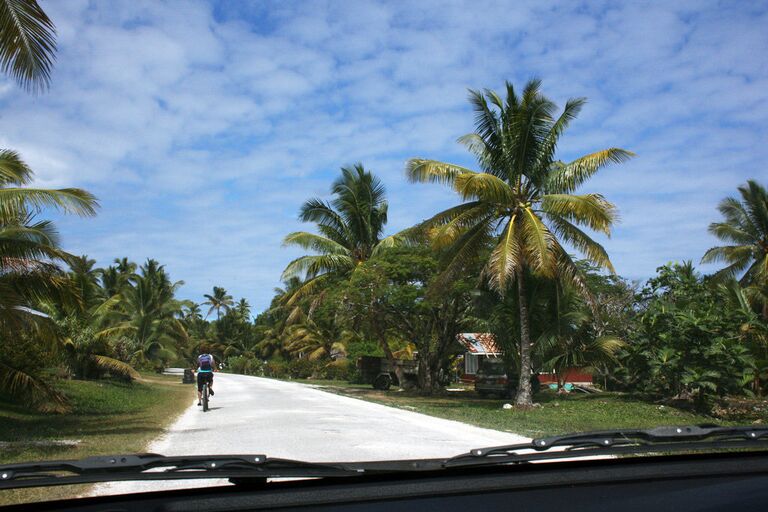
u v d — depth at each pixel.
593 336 23.52
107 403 18.61
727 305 21.98
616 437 3.40
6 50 8.98
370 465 3.13
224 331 78.44
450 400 24.73
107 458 3.04
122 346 31.69
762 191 30.69
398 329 29.86
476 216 19.89
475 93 19.47
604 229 17.56
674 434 3.36
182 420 14.52
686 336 18.41
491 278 19.67
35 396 14.99
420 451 9.52
